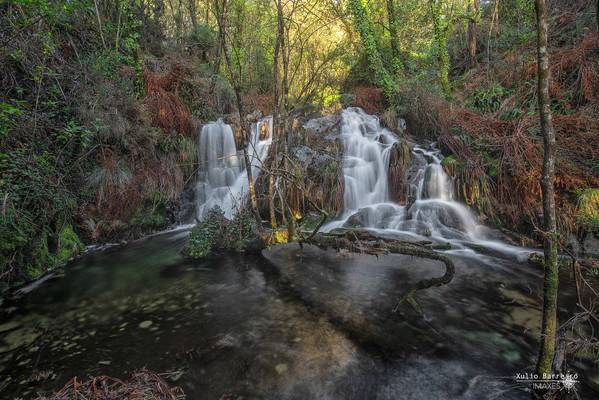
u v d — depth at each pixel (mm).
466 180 6035
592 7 6926
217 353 2867
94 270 4715
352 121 8367
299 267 4645
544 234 2070
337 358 2777
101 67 6074
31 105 5000
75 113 5465
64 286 4238
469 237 5562
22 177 4469
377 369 2645
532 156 5414
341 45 8484
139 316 3523
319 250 5137
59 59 5473
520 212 5363
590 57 6070
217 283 4266
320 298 3795
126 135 6102
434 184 6398
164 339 3102
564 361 2297
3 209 3955
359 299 3752
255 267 4711
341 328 3203
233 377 2578
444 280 3324
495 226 5555
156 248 5559
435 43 10883
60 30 6113
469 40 9703
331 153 7211
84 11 6512
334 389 2447
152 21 10289
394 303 3646
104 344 3053
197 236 5414
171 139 6949
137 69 6934
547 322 2143
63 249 4996
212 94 8820
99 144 5766
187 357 2826
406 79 9281
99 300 3881
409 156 6914
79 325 3381
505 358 2734
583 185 4887
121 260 5070
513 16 9195
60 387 2527
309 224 6203
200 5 12930
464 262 4656
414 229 5961
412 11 10586
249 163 5238
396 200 6770
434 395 2373
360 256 4930
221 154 7621
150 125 6684
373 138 7711
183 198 6988
